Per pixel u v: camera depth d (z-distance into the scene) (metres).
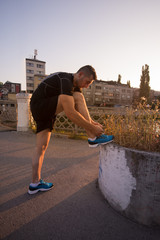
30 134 4.94
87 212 1.46
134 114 1.78
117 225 1.31
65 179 2.10
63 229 1.25
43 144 1.68
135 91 67.38
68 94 1.43
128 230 1.26
